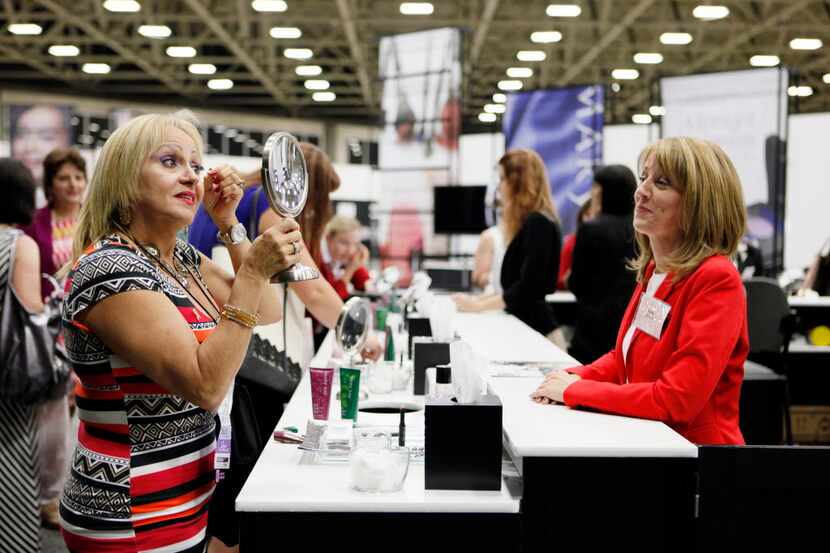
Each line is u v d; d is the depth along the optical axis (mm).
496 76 20766
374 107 22984
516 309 4254
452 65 9477
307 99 21812
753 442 5000
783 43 17344
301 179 1822
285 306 2809
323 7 14781
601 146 9984
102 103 19031
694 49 16703
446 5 14430
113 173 1705
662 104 8461
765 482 1719
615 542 1733
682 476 1730
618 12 14578
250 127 21156
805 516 1717
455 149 9531
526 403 2137
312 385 2229
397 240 10086
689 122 8312
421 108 9773
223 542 2336
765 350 4984
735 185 2037
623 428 1871
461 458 1741
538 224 4195
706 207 2014
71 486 1706
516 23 14219
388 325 3021
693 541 1735
